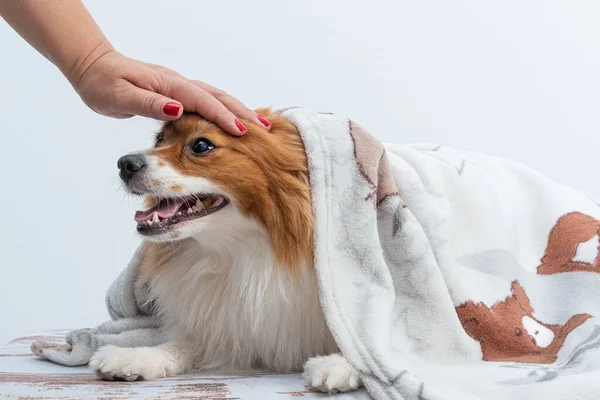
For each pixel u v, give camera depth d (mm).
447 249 1985
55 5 1878
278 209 1838
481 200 2105
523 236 2189
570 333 1897
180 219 1834
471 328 1918
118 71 1860
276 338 1919
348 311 1766
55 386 1656
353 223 1848
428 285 1858
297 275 1859
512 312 1987
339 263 1820
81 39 1888
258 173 1829
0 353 2209
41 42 1897
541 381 1580
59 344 2193
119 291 2211
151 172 1788
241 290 1909
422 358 1805
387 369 1597
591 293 2023
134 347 1976
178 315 2023
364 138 1933
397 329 1837
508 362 1845
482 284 2004
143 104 1818
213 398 1544
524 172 2336
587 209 2242
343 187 1868
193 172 1812
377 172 1926
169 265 2031
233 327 1951
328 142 1904
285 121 1945
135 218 1895
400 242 1888
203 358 2006
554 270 2125
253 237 1891
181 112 1825
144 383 1716
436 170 2131
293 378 1792
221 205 1867
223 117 1812
